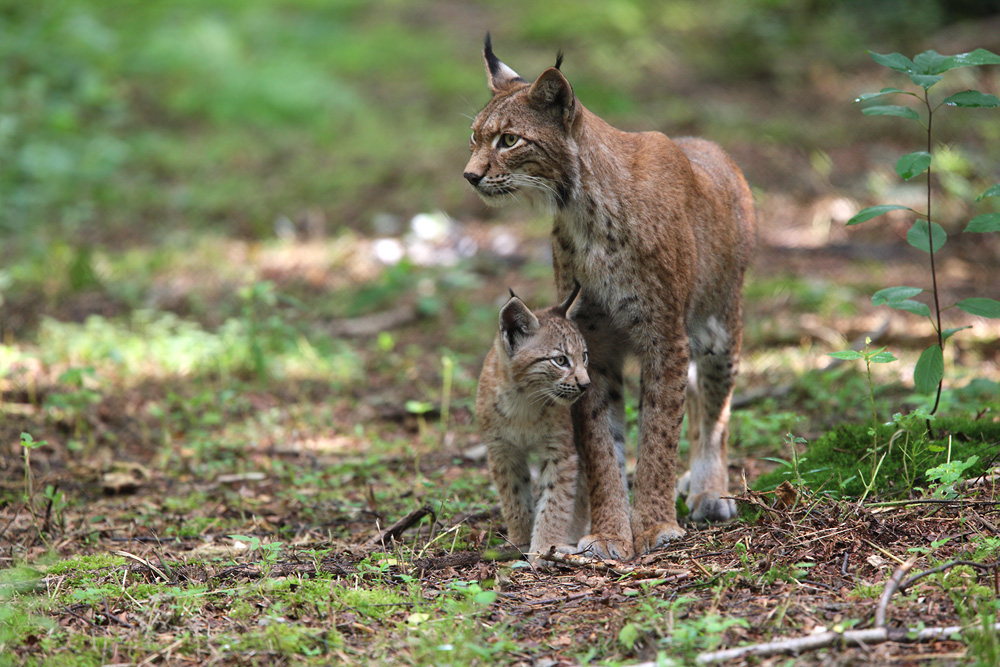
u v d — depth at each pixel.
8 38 29.27
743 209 9.47
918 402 9.27
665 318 7.84
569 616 6.10
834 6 30.97
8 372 12.88
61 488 9.66
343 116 27.61
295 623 6.10
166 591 6.56
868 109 7.36
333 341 15.20
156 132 26.98
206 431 11.74
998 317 7.32
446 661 5.48
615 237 7.74
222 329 14.87
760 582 6.22
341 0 35.75
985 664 4.83
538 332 7.91
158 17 32.94
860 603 5.81
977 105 7.11
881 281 16.31
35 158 23.62
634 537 7.80
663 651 5.42
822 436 8.78
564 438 8.12
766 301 15.72
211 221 21.77
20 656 5.79
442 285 17.34
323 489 9.76
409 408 11.20
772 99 26.92
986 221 7.16
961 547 6.39
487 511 8.80
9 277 16.75
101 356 13.49
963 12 29.78
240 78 28.59
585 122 7.84
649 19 32.28
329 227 21.12
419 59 30.86
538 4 33.19
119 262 18.81
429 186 22.52
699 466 8.94
